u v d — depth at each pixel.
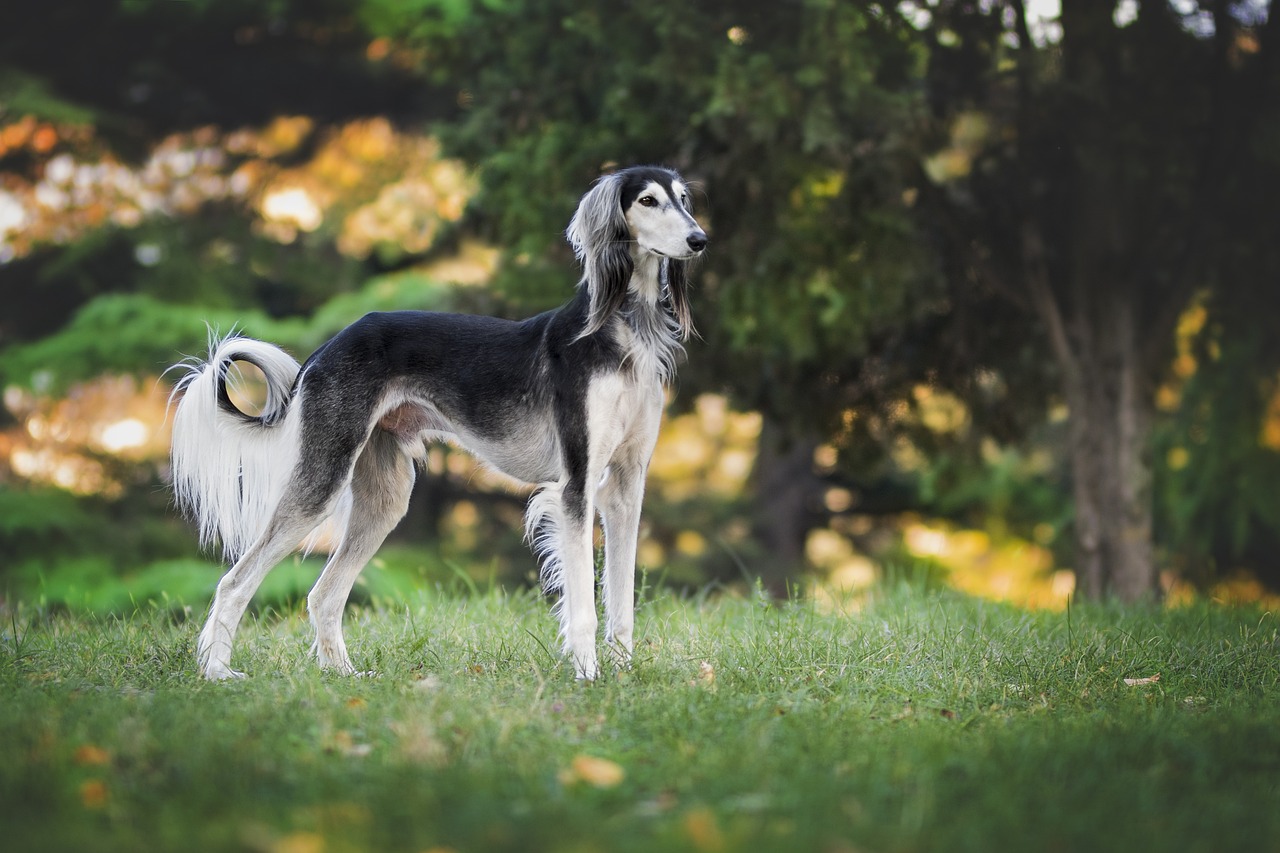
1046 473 22.75
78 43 19.53
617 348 5.83
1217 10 11.52
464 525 22.59
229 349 6.27
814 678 5.74
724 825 3.51
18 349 19.05
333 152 21.67
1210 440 15.88
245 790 3.73
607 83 12.01
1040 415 13.97
